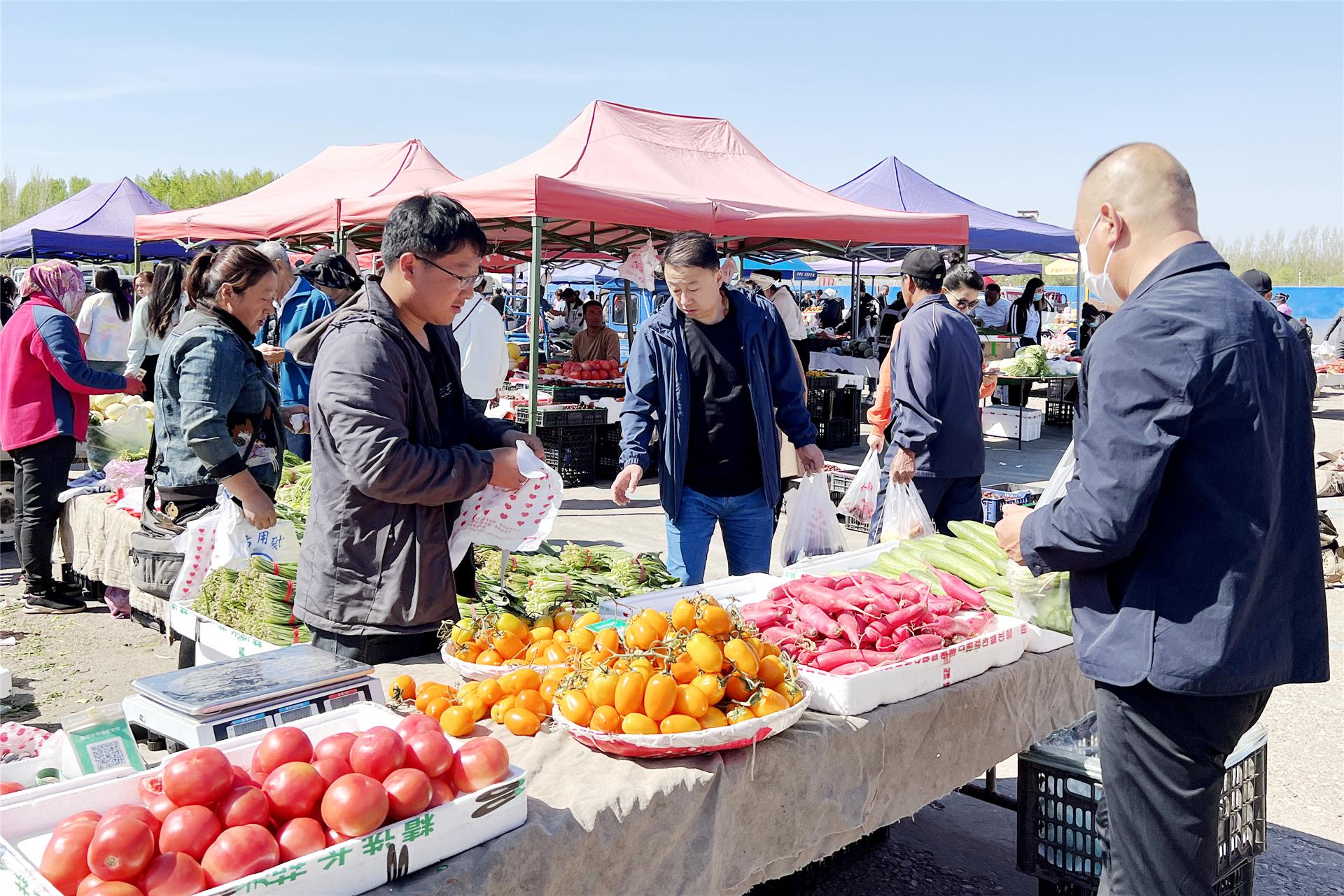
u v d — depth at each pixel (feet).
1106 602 7.12
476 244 8.54
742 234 29.32
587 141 33.12
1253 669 6.76
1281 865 11.38
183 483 13.52
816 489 14.69
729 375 13.94
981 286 18.45
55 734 8.52
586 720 7.23
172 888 4.93
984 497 24.94
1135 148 7.23
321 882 5.21
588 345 41.68
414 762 5.84
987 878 11.22
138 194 66.03
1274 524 6.86
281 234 33.09
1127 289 7.35
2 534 23.95
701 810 6.97
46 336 18.34
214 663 8.09
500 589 10.84
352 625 8.73
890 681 8.40
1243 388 6.52
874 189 53.98
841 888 10.96
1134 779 7.11
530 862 5.93
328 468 8.71
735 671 7.47
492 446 9.67
